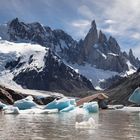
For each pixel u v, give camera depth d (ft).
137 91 384.47
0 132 98.63
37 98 412.98
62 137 86.74
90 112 253.24
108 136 89.35
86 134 93.20
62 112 241.14
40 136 88.53
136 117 184.85
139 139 84.07
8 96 320.70
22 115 196.54
